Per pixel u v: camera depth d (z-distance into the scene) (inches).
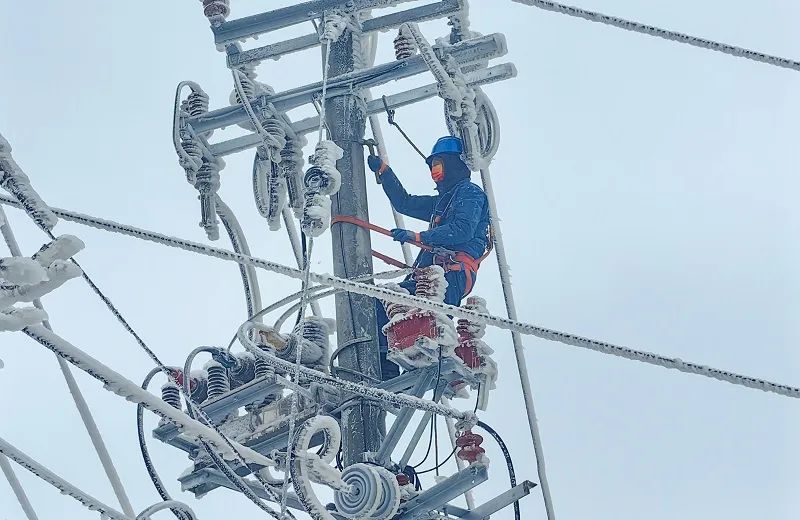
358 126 588.7
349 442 539.2
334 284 430.9
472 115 572.1
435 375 538.3
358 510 502.9
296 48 593.3
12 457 366.0
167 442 550.3
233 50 595.5
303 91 586.2
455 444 549.6
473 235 597.0
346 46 589.3
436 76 564.4
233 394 553.9
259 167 604.7
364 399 542.6
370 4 582.6
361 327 558.3
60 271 299.4
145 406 344.5
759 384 422.9
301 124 590.6
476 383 544.1
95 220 422.6
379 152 640.4
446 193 623.5
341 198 577.6
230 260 430.0
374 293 430.9
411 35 581.9
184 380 558.3
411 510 511.2
